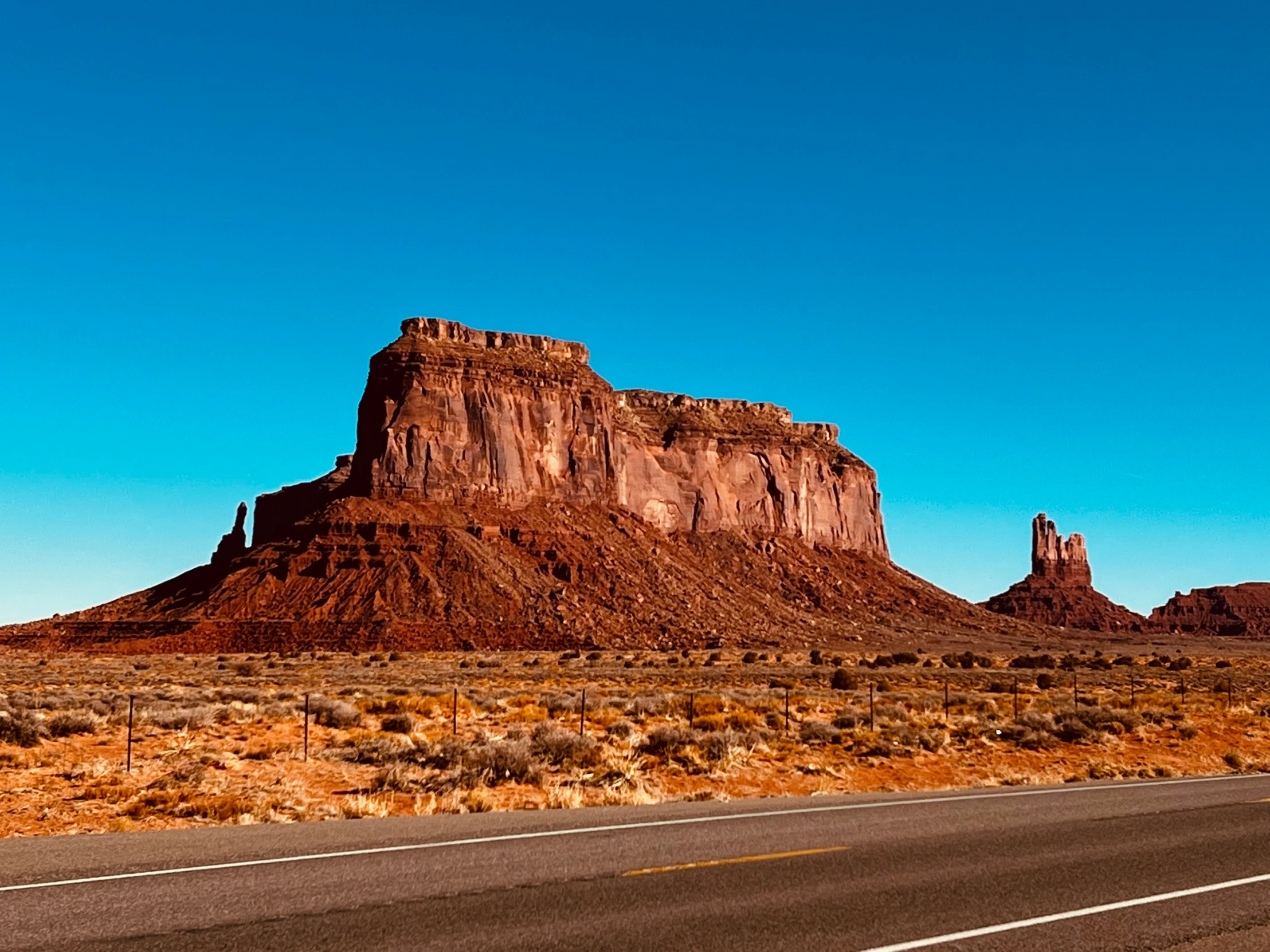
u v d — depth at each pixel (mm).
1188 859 12180
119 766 21359
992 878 10984
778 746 26953
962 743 29250
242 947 8117
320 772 21562
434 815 15445
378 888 9945
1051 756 27625
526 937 8492
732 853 11836
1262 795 18328
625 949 8234
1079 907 9820
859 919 9211
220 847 12023
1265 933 9062
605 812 15281
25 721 24766
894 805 16203
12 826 15719
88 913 8992
